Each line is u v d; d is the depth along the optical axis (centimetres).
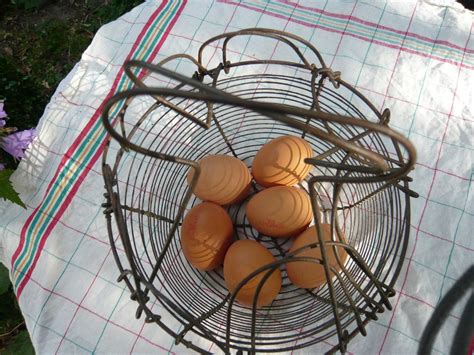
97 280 40
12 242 42
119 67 48
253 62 39
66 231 42
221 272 40
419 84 45
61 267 41
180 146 42
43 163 45
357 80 46
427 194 42
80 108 47
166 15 50
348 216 42
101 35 50
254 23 49
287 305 39
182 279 39
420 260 39
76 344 38
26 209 42
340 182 25
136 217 43
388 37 48
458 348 36
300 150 37
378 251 37
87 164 44
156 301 39
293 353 37
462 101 45
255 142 46
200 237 35
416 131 44
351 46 47
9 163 51
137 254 38
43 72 62
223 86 47
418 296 38
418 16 48
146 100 47
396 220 37
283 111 20
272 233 37
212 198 38
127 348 38
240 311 39
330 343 37
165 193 42
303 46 48
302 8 50
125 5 63
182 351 38
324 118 20
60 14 65
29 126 56
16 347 46
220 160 38
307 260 27
